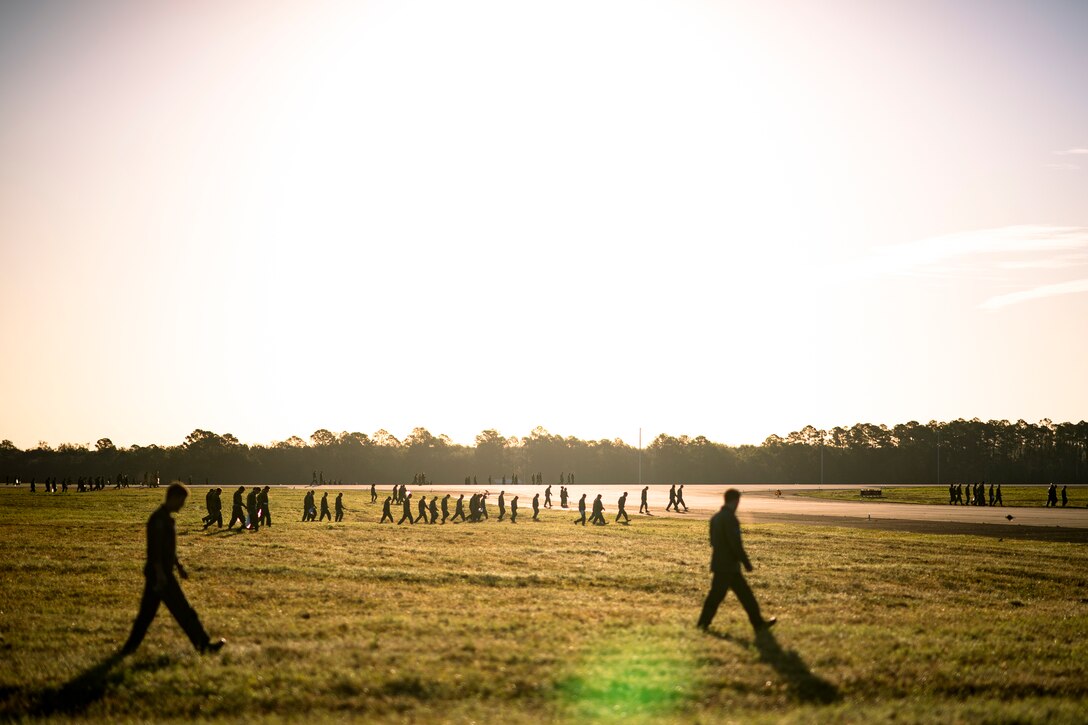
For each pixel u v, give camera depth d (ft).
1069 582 74.64
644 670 36.63
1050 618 54.80
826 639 43.75
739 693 34.55
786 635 44.32
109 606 52.90
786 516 188.44
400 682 34.68
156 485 359.25
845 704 33.17
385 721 30.58
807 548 99.25
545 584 64.44
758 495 351.05
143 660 38.42
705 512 212.84
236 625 45.80
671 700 33.17
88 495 245.65
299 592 57.88
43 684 34.94
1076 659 42.39
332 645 40.75
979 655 42.01
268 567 70.49
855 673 37.47
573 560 82.69
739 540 45.29
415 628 44.98
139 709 32.68
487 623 46.39
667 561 83.30
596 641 41.88
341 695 33.71
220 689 34.32
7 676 35.94
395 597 56.29
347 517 180.24
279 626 45.68
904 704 33.47
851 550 98.17
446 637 42.73
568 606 53.42
